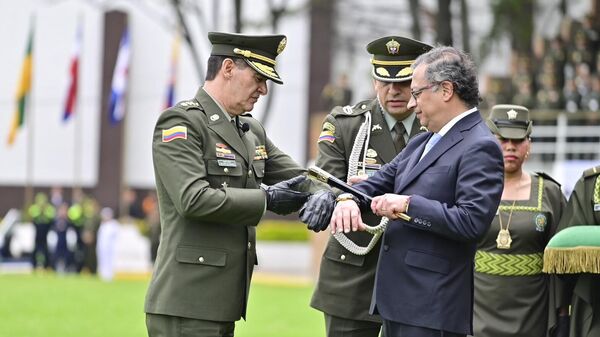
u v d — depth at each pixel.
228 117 9.72
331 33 43.69
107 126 51.28
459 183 8.59
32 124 53.81
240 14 41.75
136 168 51.09
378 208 8.62
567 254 10.50
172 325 9.50
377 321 10.80
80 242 42.06
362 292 10.84
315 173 9.12
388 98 10.73
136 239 39.56
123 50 49.22
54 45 53.22
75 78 49.84
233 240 9.59
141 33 50.50
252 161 9.82
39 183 53.56
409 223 8.53
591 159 27.27
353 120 11.11
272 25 43.19
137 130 50.84
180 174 9.28
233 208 9.21
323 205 9.17
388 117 11.00
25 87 50.53
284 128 45.19
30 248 44.75
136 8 50.75
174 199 9.30
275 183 10.50
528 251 11.89
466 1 36.06
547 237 11.97
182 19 42.25
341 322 10.97
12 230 44.69
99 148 51.50
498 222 11.93
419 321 8.65
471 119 8.78
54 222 42.28
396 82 10.62
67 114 49.88
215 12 44.56
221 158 9.53
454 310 8.68
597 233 10.49
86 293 29.05
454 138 8.74
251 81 9.61
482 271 11.96
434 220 8.45
